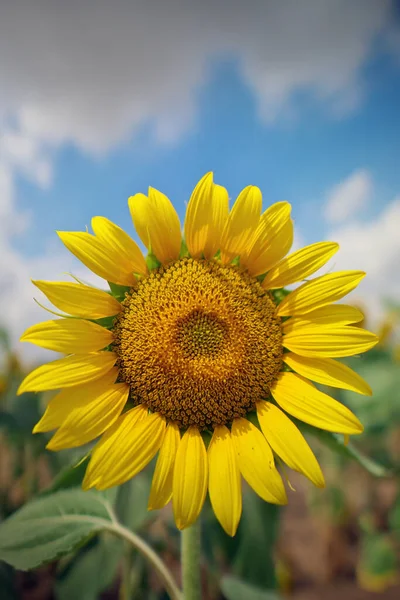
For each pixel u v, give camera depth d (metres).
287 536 0.83
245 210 0.29
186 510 0.24
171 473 0.26
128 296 0.29
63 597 0.42
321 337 0.28
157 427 0.27
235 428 0.27
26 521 0.30
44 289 0.26
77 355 0.26
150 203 0.29
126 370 0.28
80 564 0.43
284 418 0.27
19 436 0.55
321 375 0.28
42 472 0.72
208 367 0.28
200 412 0.28
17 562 0.27
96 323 0.28
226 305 0.29
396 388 0.55
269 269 0.30
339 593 0.68
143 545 0.30
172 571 0.62
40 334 0.25
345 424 0.26
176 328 0.28
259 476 0.25
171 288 0.29
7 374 0.71
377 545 0.72
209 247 0.30
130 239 0.28
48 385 0.25
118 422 0.27
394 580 0.70
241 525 0.48
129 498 0.43
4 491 0.62
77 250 0.27
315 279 0.29
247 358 0.29
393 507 0.75
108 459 0.25
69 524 0.30
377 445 0.71
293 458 0.25
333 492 0.79
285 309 0.30
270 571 0.47
